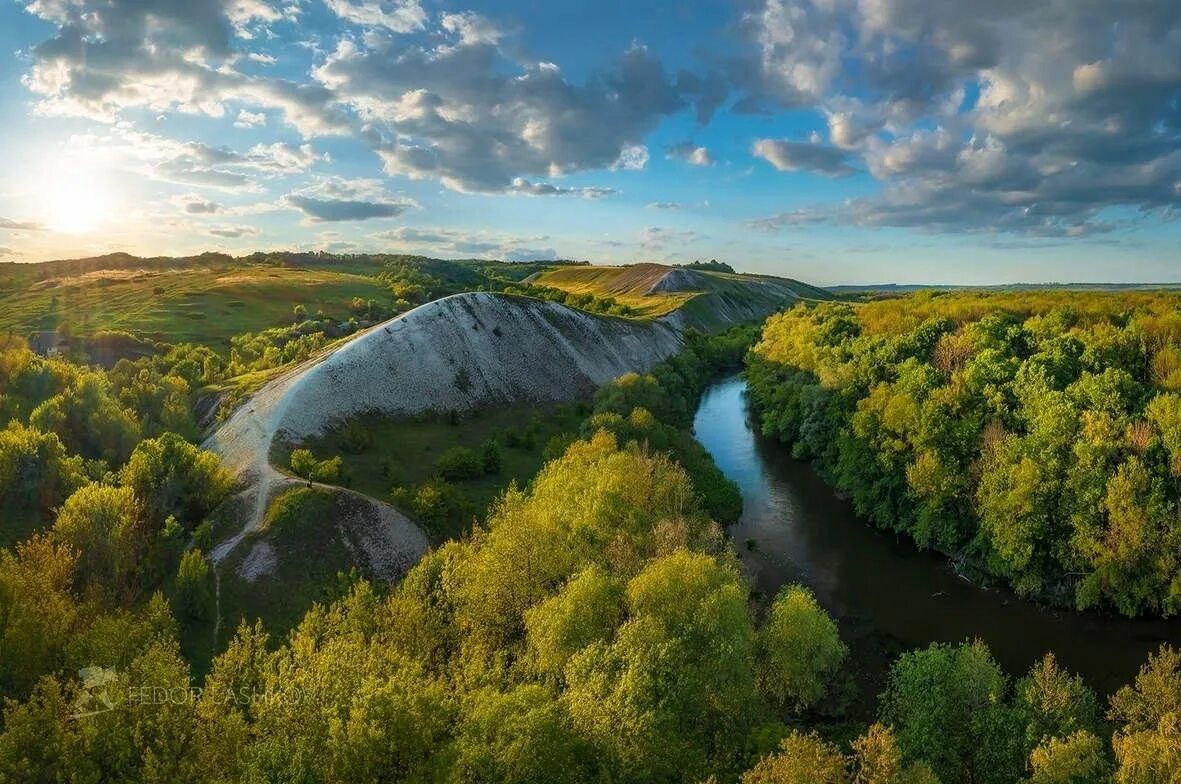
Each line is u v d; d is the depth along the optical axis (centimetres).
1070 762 2892
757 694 3666
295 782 2602
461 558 4572
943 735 3378
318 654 3441
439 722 2927
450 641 4109
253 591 5034
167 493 5841
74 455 6656
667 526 4606
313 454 7531
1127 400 5934
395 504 6400
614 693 3003
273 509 5750
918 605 5650
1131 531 5075
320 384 8675
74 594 4334
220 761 2867
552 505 5028
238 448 7400
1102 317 8438
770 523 7319
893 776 2806
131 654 3459
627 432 7538
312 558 5425
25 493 5466
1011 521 5638
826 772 2695
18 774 2723
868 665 4844
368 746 2725
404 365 9994
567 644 3544
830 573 6216
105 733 2838
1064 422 5756
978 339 7981
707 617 3544
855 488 7531
